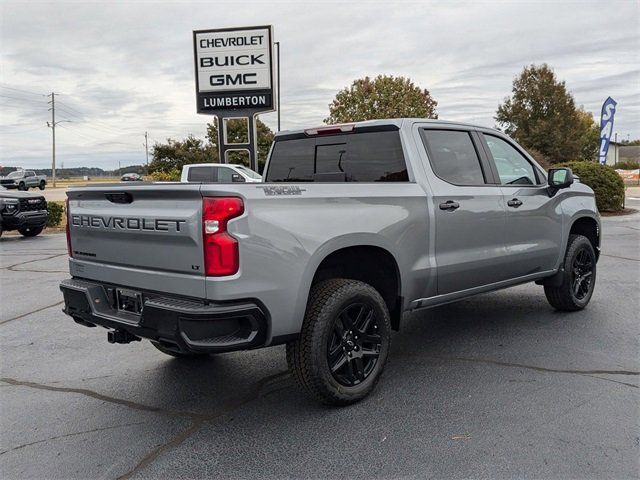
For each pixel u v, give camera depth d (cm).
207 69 1619
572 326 543
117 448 329
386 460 304
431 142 451
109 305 385
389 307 420
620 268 838
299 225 339
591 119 6950
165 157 3419
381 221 386
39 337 571
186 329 312
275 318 330
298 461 306
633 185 4078
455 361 455
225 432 345
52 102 7150
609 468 289
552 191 546
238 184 320
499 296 682
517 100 4803
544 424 338
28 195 1490
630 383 398
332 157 480
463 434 329
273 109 1612
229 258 311
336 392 361
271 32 1579
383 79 2920
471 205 456
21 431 355
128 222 354
